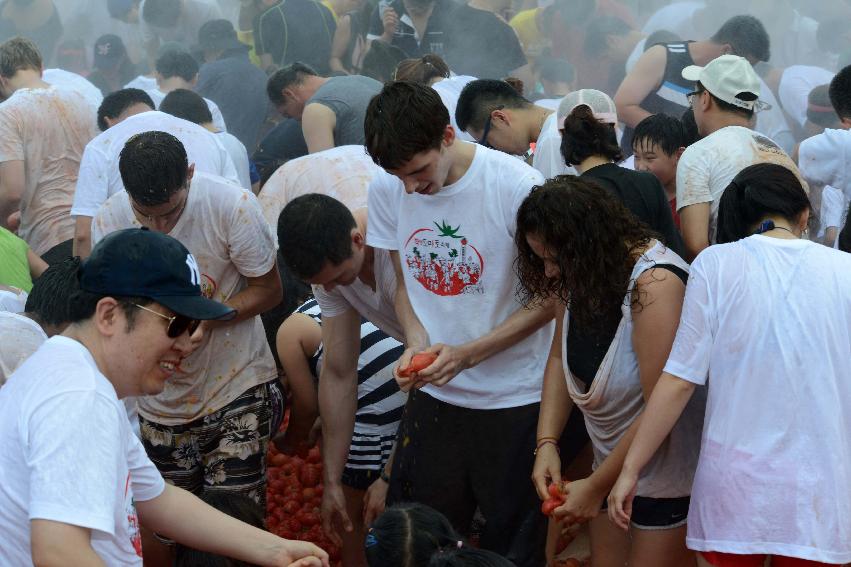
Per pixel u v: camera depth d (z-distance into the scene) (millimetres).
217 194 3402
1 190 5207
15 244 4324
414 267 3191
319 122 5375
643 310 2703
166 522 2377
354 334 3590
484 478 3258
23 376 1988
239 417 3609
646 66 5340
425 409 3295
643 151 4082
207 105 5781
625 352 2807
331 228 3115
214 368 3562
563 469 3320
